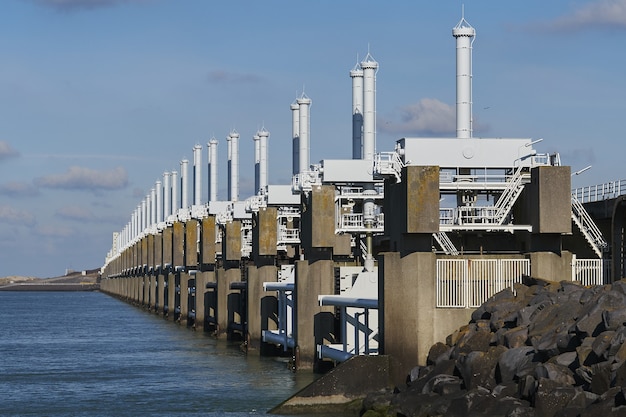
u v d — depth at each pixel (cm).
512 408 3828
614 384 3619
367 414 4581
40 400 6244
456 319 5109
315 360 7188
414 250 5162
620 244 5625
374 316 6384
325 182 8131
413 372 4916
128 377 7362
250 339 8994
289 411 5122
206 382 6906
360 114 10950
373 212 7981
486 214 6247
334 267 7262
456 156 6700
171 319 16450
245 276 10738
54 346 10619
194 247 14288
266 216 8912
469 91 8056
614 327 3991
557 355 4103
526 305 4803
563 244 7144
